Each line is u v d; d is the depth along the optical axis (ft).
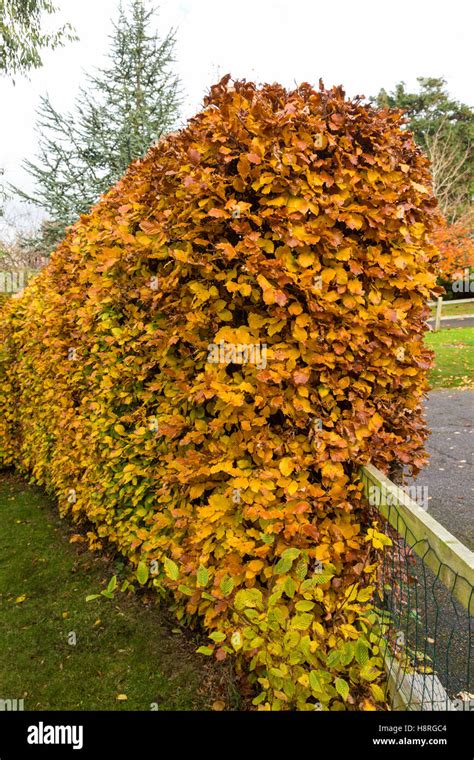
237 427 6.52
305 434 6.37
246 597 5.45
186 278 7.00
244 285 5.85
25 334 16.08
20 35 31.17
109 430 9.71
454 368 32.83
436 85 89.86
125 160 40.88
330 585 6.21
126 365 8.86
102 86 41.65
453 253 38.88
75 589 9.77
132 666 7.45
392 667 5.89
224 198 5.97
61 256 12.64
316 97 6.38
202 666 7.34
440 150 74.43
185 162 6.41
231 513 6.51
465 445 18.31
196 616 7.77
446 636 7.50
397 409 6.84
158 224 6.75
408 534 5.08
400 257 6.33
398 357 6.49
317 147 6.06
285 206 5.99
